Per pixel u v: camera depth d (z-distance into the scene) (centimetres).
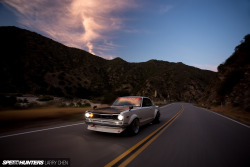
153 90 8262
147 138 495
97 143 422
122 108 557
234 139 522
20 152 341
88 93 6178
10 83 4862
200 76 10619
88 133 529
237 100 2325
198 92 8850
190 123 841
